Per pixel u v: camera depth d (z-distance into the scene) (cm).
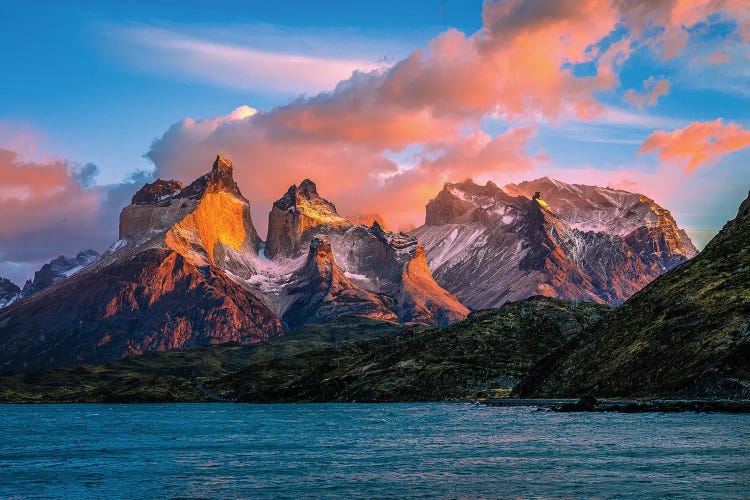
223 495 8975
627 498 8012
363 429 18112
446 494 8644
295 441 15400
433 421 19925
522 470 10056
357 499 8500
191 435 17950
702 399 17850
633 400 19275
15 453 14275
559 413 19888
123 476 10738
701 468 9556
